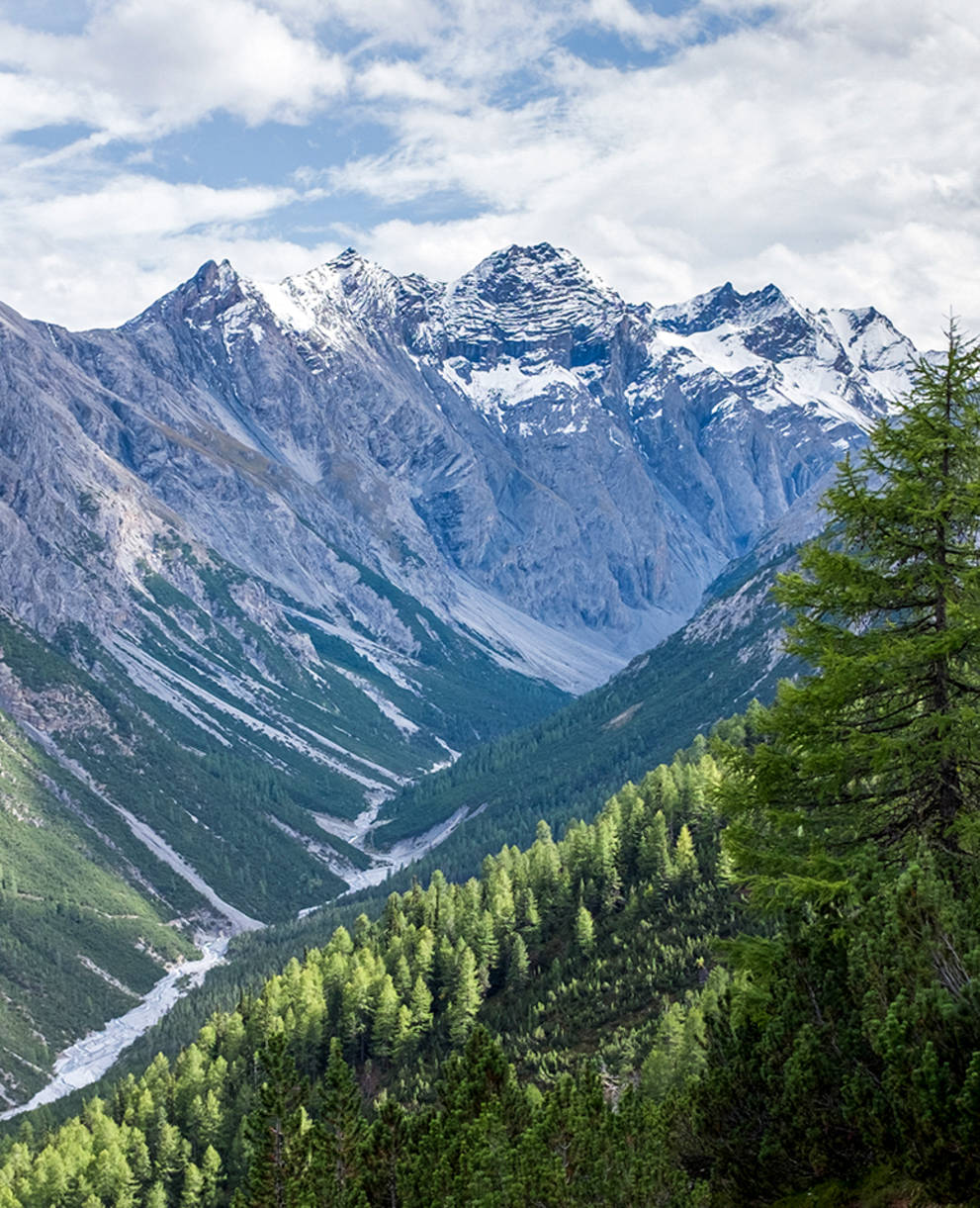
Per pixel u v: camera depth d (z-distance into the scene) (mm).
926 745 27812
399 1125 37750
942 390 28688
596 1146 30516
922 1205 22922
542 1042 111812
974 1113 21203
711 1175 28891
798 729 29719
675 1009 85562
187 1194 115938
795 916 28484
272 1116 37500
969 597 28109
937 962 23641
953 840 28016
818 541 30562
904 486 28594
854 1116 24562
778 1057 27141
